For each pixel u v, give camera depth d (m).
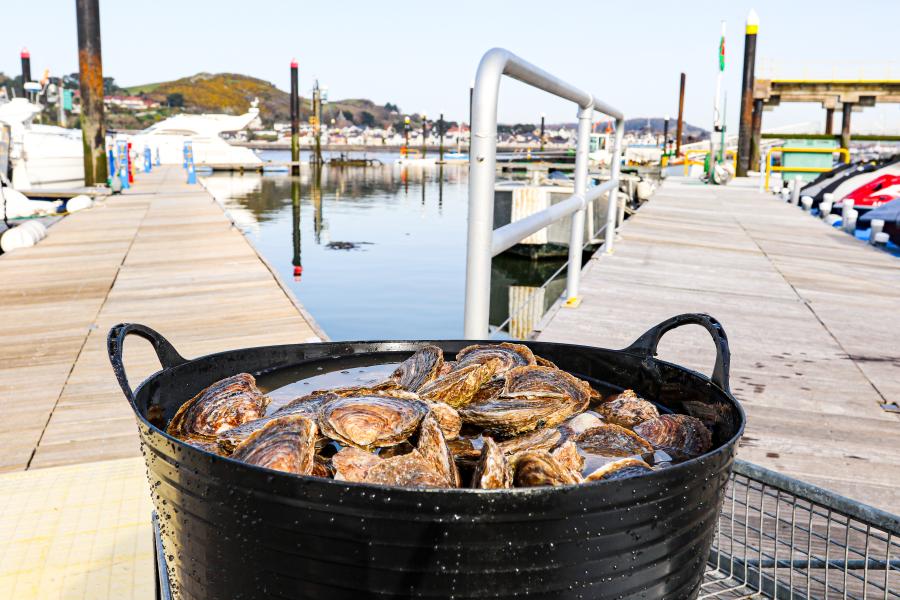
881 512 1.35
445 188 31.95
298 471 0.92
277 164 43.00
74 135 24.81
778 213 13.35
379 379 1.45
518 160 28.31
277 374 1.50
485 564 0.81
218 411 1.19
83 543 2.05
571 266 5.20
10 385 3.64
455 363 1.44
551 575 0.83
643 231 9.87
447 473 0.96
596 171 23.52
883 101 23.62
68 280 6.61
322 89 48.72
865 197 16.27
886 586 1.37
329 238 15.12
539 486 0.84
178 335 4.66
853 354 4.20
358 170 48.91
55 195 16.31
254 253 8.12
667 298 5.65
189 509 0.93
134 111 176.62
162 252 8.27
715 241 9.25
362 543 0.81
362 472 0.94
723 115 25.38
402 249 13.84
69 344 4.43
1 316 5.21
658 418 1.24
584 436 1.15
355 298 9.37
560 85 2.82
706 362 3.93
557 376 1.35
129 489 2.40
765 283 6.49
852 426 3.04
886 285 6.65
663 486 0.87
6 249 8.70
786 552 1.72
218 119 40.88
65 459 2.73
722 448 0.95
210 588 0.95
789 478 1.48
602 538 0.84
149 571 1.91
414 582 0.81
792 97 24.55
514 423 1.16
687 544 0.94
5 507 2.27
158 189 19.48
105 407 3.31
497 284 11.92
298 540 0.83
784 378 3.70
